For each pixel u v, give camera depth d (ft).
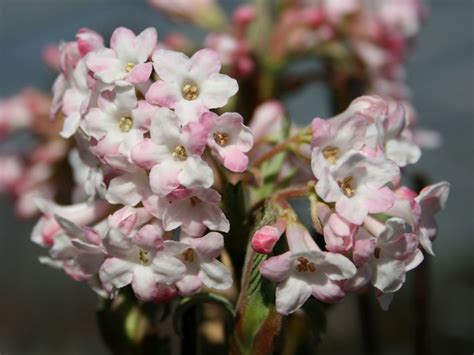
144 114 0.56
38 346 1.75
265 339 0.58
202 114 0.55
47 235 0.62
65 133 0.58
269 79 0.85
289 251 0.57
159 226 0.57
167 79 0.57
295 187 0.61
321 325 0.61
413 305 0.81
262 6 0.88
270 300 0.58
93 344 1.78
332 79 0.89
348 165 0.56
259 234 0.57
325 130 0.56
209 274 0.56
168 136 0.55
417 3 1.01
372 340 0.84
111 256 0.57
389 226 0.55
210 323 0.71
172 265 0.56
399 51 0.94
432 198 0.59
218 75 0.57
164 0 0.92
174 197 0.55
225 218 0.56
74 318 1.79
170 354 0.66
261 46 0.87
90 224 0.63
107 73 0.57
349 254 0.56
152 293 0.56
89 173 0.59
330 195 0.55
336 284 0.55
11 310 1.75
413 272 0.81
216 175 0.60
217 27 0.91
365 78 0.90
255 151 0.65
